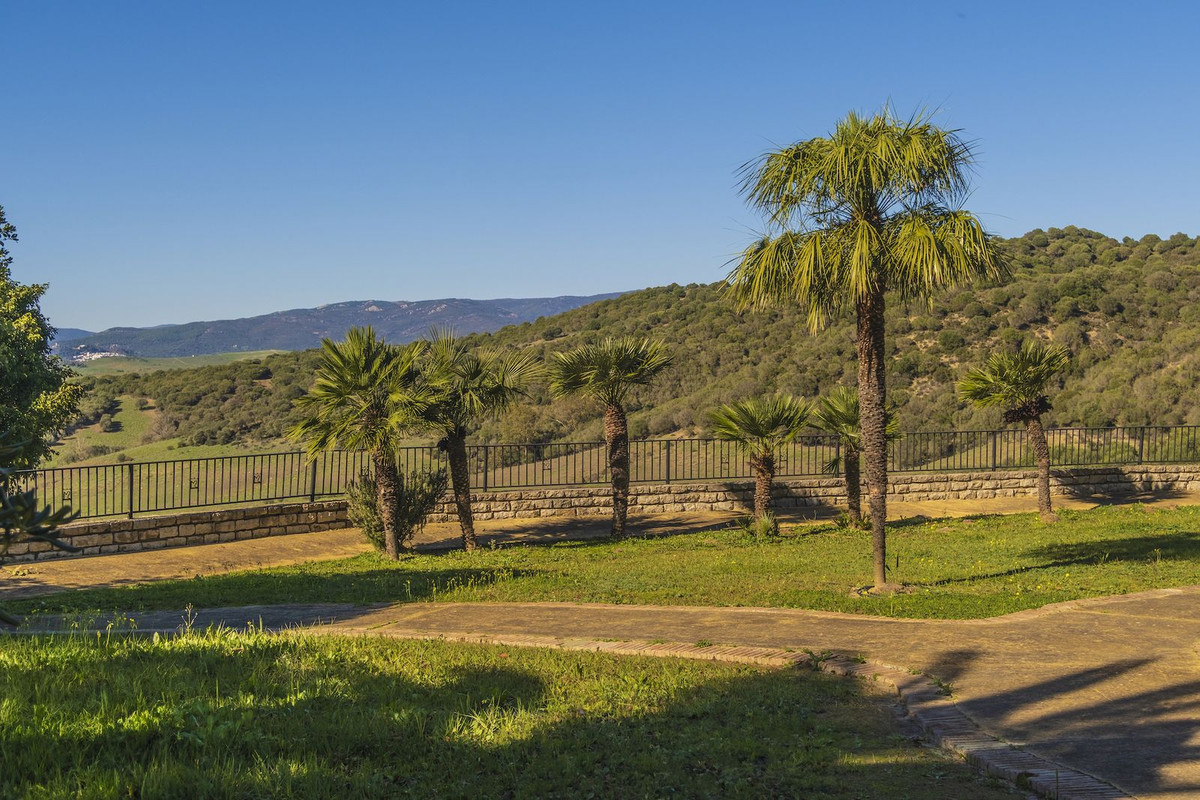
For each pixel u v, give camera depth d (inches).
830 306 480.4
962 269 421.1
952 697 267.6
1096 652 319.9
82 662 297.7
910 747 229.6
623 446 757.9
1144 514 797.2
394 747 223.6
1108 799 187.9
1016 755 215.3
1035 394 780.6
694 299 2468.0
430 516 820.0
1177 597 422.3
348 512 702.5
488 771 210.5
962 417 1509.6
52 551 631.8
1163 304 1897.1
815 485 907.4
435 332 685.9
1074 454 1155.9
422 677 298.5
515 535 775.1
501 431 1486.2
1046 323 1898.4
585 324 2559.1
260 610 458.0
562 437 1540.4
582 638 366.0
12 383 900.6
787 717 253.4
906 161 418.6
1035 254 2605.8
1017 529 726.5
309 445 657.6
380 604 470.6
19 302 1000.2
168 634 383.9
